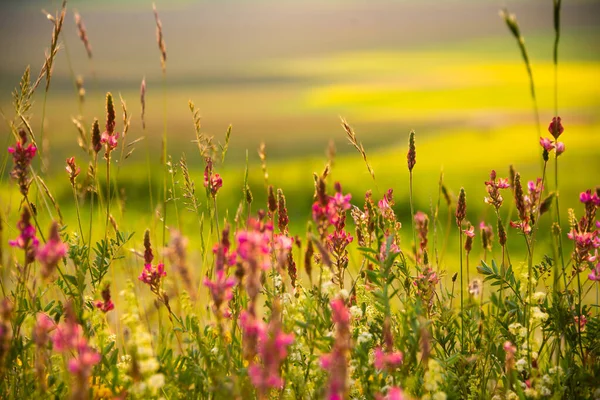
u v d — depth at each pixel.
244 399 2.21
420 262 2.92
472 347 2.80
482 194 13.01
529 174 15.02
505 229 2.92
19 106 3.18
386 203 2.90
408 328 2.27
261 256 2.07
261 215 2.37
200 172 14.22
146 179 13.30
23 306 2.59
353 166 16.64
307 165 16.56
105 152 2.96
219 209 12.20
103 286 2.56
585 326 2.83
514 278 2.80
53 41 3.24
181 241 1.99
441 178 3.18
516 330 2.62
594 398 2.49
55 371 2.62
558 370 2.52
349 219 7.71
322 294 2.51
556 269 2.66
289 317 2.48
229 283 2.04
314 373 2.52
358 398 2.52
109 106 2.91
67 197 10.32
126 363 2.59
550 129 2.67
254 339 1.98
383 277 2.33
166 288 2.65
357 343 2.40
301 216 10.79
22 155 2.55
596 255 2.74
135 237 3.86
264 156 3.13
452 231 9.98
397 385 2.23
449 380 2.46
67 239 2.88
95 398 2.34
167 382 2.41
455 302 3.26
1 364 2.15
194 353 2.51
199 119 2.99
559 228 2.66
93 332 2.58
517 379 2.49
